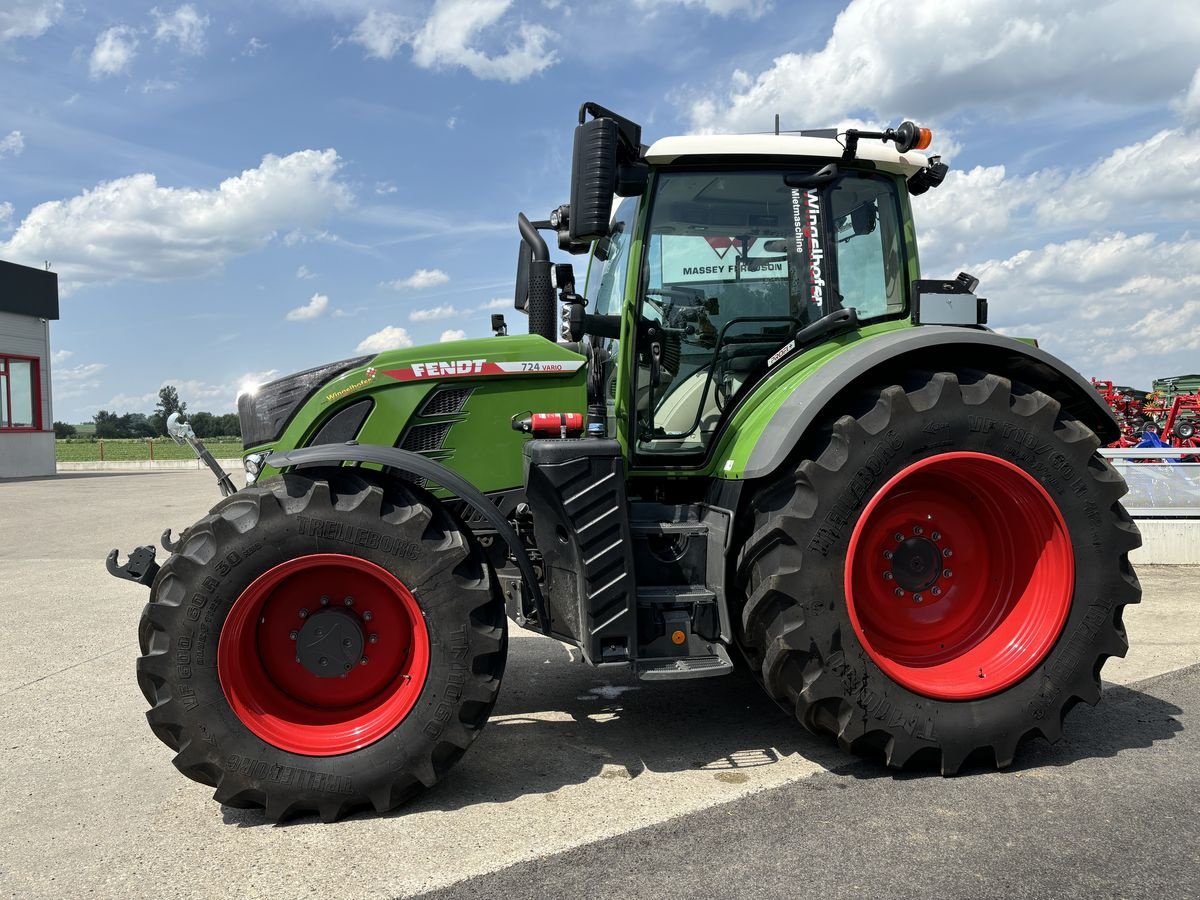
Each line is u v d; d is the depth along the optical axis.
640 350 3.43
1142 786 2.77
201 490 16.14
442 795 2.82
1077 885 2.17
